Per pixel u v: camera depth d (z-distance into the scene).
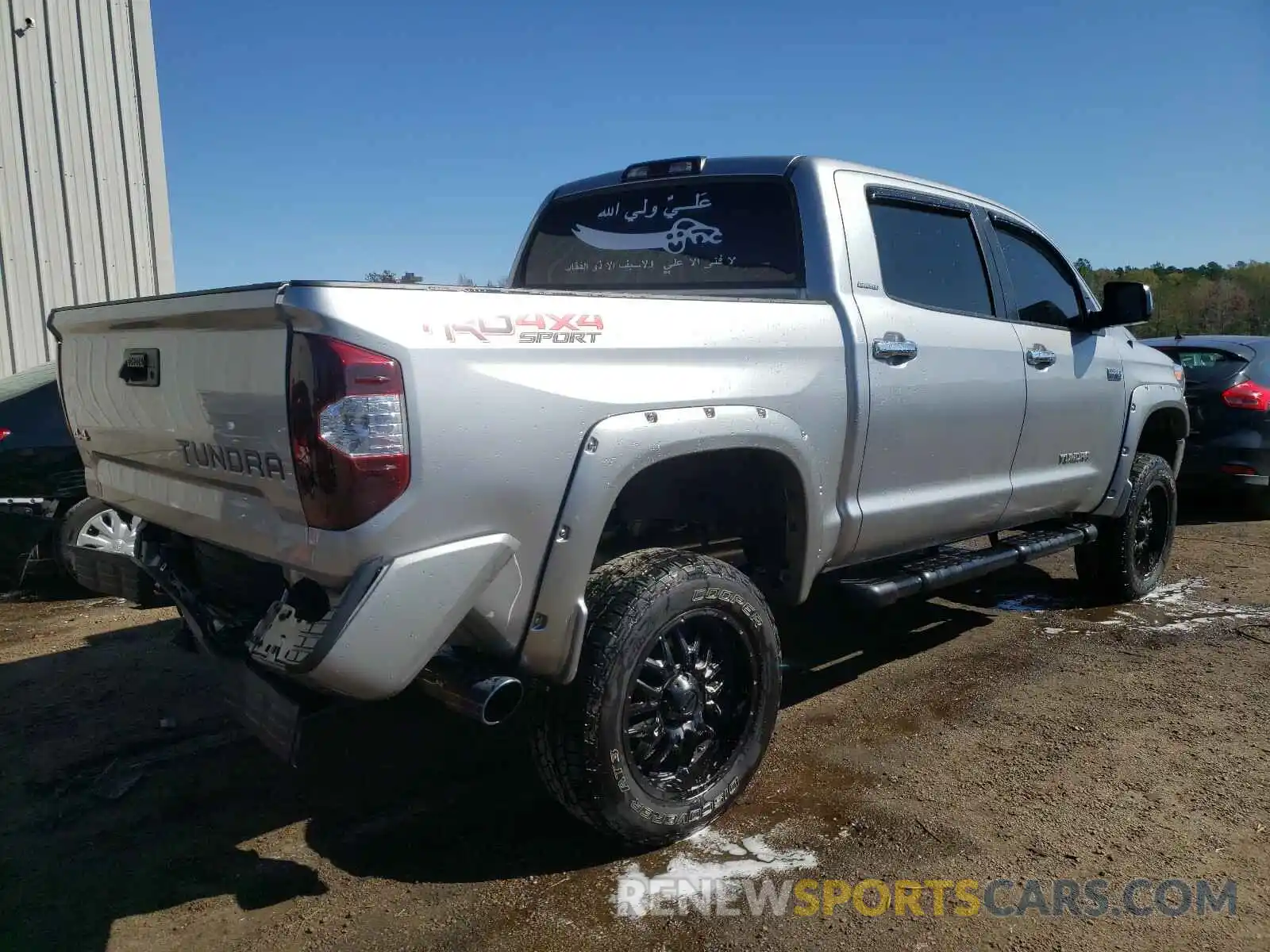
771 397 3.21
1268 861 2.93
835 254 3.67
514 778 3.52
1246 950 2.52
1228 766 3.56
